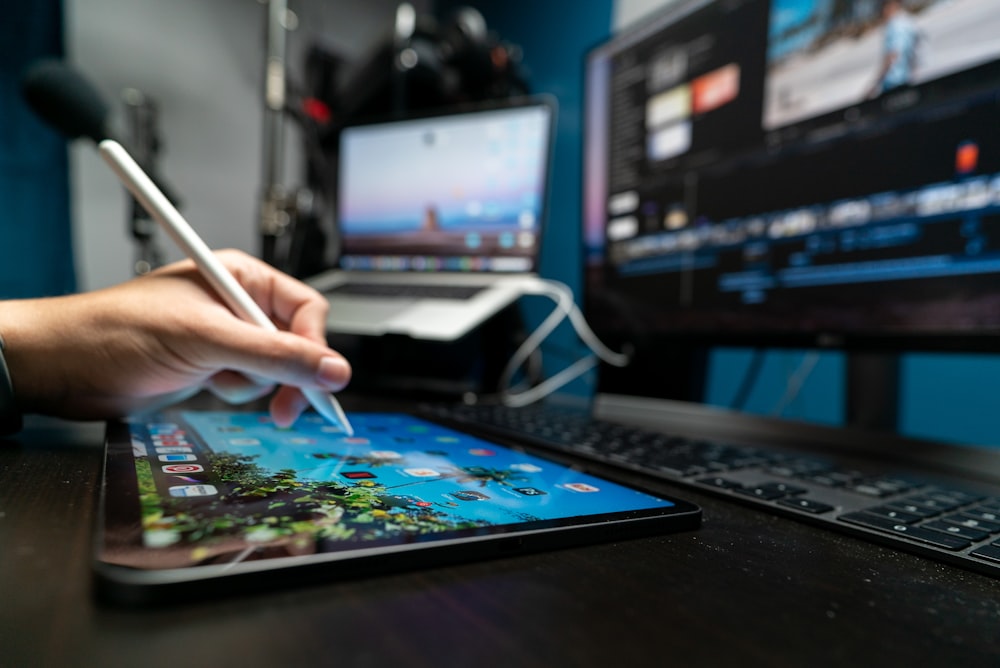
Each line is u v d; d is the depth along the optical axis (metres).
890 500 0.32
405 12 1.13
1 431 0.37
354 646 0.14
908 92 0.53
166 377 0.39
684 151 0.75
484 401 0.83
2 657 0.13
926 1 0.51
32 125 1.47
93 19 1.51
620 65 0.85
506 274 0.93
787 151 0.63
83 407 0.40
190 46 1.62
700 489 0.34
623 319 0.84
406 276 1.01
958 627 0.18
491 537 0.21
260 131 1.72
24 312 0.37
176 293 0.38
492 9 1.50
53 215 1.50
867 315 0.55
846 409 0.65
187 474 0.27
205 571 0.16
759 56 0.66
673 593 0.19
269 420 0.45
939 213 0.50
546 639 0.15
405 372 0.99
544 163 0.91
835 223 0.58
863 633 0.17
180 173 1.61
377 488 0.27
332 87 1.34
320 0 1.73
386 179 1.04
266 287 0.48
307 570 0.17
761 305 0.65
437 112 1.00
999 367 0.79
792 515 0.29
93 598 0.16
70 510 0.23
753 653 0.15
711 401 1.04
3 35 1.45
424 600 0.17
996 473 0.41
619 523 0.24
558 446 0.45
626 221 0.84
